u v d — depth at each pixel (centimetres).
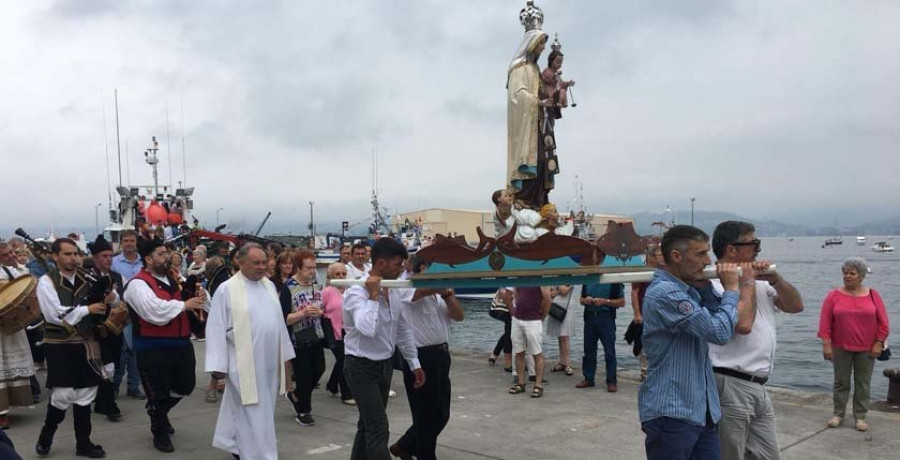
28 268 1065
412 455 579
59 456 618
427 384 564
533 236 491
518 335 869
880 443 635
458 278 408
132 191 2411
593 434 690
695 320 346
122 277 755
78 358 609
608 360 885
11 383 709
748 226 393
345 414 777
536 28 643
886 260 7950
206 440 675
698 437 365
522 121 616
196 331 657
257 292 552
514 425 725
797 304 407
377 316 482
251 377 530
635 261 413
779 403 788
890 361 1516
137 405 821
